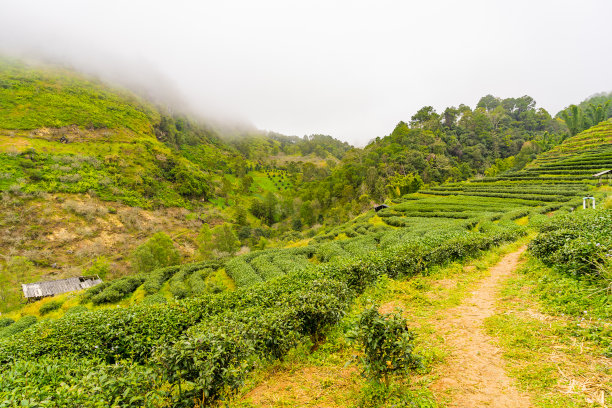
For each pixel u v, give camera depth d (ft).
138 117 424.05
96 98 418.51
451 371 17.02
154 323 34.27
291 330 22.79
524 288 29.09
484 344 19.48
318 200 286.87
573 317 19.94
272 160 634.84
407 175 248.52
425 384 16.01
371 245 95.91
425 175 270.26
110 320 35.47
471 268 43.60
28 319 75.25
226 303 39.01
